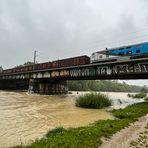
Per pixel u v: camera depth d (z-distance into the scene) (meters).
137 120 19.94
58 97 57.53
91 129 14.41
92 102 33.81
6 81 112.94
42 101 44.69
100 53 46.59
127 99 58.31
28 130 17.36
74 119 23.05
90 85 188.00
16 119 22.53
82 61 50.72
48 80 73.19
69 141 11.37
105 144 11.68
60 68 57.69
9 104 37.12
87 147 10.66
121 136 13.59
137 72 38.28
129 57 40.06
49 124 20.08
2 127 18.34
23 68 82.62
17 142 13.66
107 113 27.62
